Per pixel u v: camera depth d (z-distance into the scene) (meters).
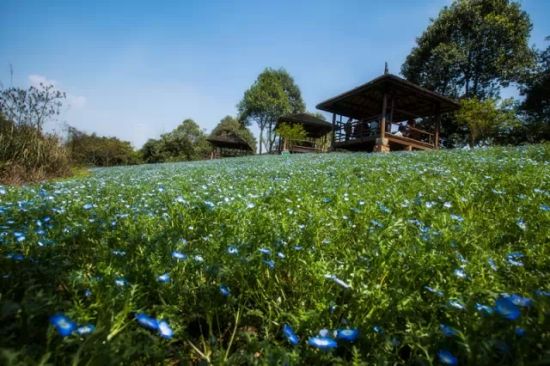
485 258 1.97
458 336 1.16
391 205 3.50
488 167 6.27
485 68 35.44
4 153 9.52
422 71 39.47
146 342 1.20
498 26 33.59
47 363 0.97
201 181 6.95
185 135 57.06
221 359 1.17
